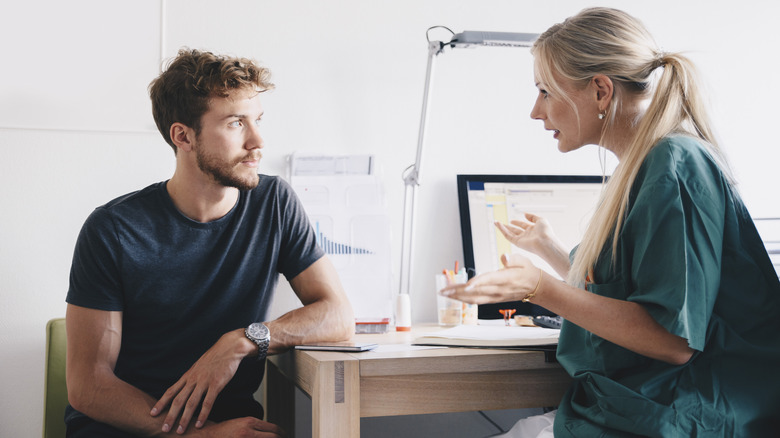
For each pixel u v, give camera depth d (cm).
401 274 173
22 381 151
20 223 153
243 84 120
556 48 110
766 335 92
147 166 162
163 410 109
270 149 175
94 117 160
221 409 122
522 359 107
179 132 122
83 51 160
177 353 124
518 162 192
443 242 185
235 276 127
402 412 102
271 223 133
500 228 138
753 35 208
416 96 185
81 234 121
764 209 203
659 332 87
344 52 181
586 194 190
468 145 188
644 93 106
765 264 94
